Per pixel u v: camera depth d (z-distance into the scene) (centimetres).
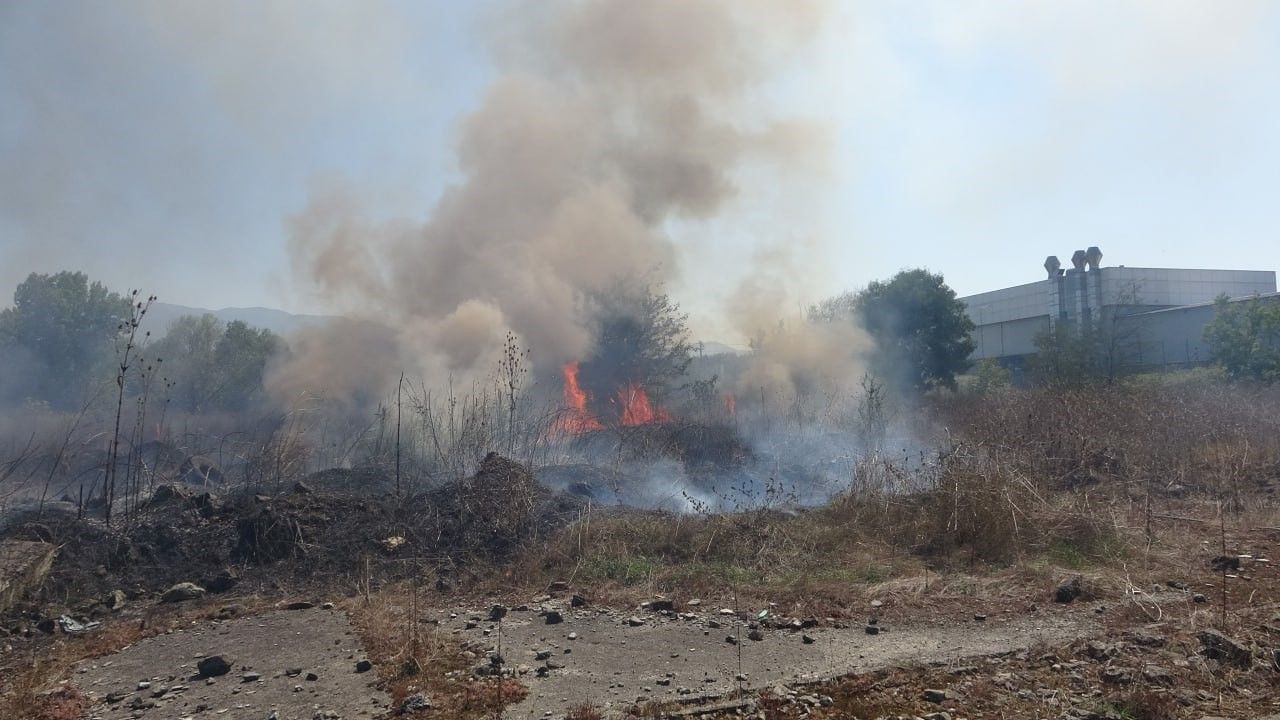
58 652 566
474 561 773
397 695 446
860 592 653
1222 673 455
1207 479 1014
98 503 944
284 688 467
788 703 429
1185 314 3488
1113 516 813
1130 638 515
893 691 445
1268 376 2017
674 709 420
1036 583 650
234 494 977
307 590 710
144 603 687
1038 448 1073
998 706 421
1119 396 1479
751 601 640
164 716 430
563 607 641
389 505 896
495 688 454
